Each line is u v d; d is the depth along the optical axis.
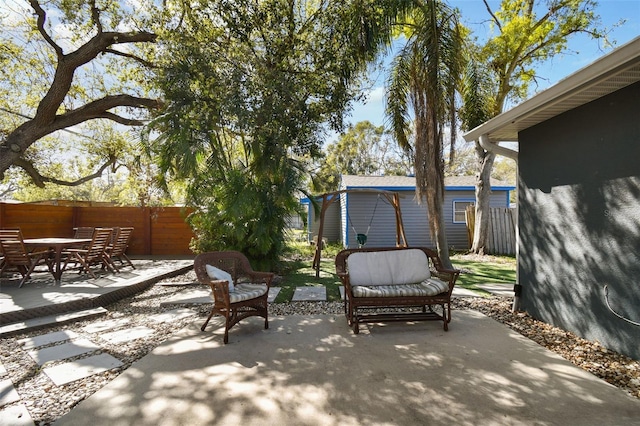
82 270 6.83
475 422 2.04
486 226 10.38
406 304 3.70
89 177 10.60
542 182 3.98
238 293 3.67
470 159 22.70
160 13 5.95
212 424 2.04
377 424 2.03
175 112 5.28
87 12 6.22
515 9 9.49
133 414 2.16
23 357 3.10
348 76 6.31
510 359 2.94
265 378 2.63
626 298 2.92
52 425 2.06
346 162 28.08
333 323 4.05
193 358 3.03
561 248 3.68
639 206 2.80
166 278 6.96
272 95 5.46
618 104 2.99
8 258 5.58
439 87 6.24
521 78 10.14
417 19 6.72
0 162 6.19
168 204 10.41
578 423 2.02
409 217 12.55
